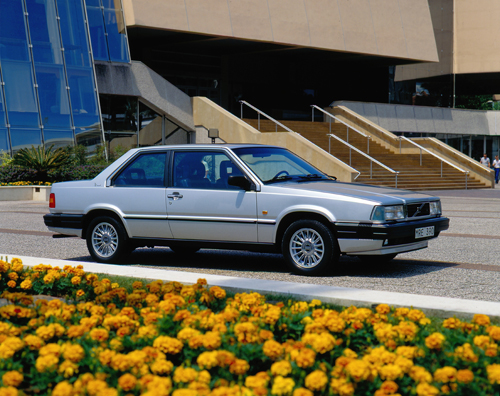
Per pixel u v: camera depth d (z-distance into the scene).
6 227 13.34
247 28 30.75
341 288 5.97
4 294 4.95
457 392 3.09
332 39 34.00
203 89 35.72
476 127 43.03
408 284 7.03
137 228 8.53
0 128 25.34
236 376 3.33
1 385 3.15
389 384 3.00
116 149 28.84
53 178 24.19
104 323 4.00
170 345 3.49
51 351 3.35
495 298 6.23
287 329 4.10
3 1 26.64
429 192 27.44
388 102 43.22
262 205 7.82
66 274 6.16
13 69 26.20
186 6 28.94
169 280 6.47
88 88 27.81
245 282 6.29
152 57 33.41
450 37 45.03
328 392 3.13
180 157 8.52
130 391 3.00
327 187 7.93
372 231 7.32
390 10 36.97
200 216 8.16
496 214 16.30
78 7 28.41
